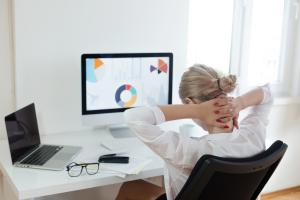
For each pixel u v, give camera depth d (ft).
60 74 6.82
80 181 4.80
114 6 7.08
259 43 9.40
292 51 9.86
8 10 6.31
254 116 4.75
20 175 4.92
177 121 7.47
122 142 6.35
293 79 9.95
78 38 6.86
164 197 5.43
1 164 5.39
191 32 8.52
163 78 7.02
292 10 9.62
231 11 8.91
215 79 4.27
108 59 6.48
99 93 6.53
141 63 6.78
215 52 8.93
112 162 5.34
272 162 3.99
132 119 4.20
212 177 3.75
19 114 5.48
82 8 6.79
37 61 6.59
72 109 7.04
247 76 9.34
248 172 3.79
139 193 6.31
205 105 4.23
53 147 5.98
